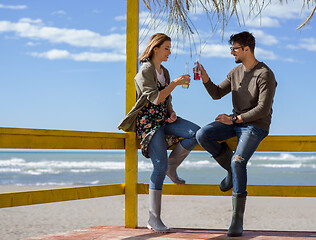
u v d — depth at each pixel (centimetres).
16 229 796
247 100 330
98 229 370
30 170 2967
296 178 2536
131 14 382
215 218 980
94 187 352
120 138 374
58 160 3672
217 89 362
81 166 3216
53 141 315
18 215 977
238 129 331
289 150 355
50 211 1052
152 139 343
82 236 332
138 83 338
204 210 1112
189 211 1093
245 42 328
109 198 1359
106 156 3984
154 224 348
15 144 291
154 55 346
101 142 354
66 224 866
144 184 380
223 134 337
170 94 362
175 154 360
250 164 3134
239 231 324
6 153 4350
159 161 342
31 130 298
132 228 375
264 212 1092
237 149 323
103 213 1037
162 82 351
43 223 875
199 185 370
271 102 318
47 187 1992
